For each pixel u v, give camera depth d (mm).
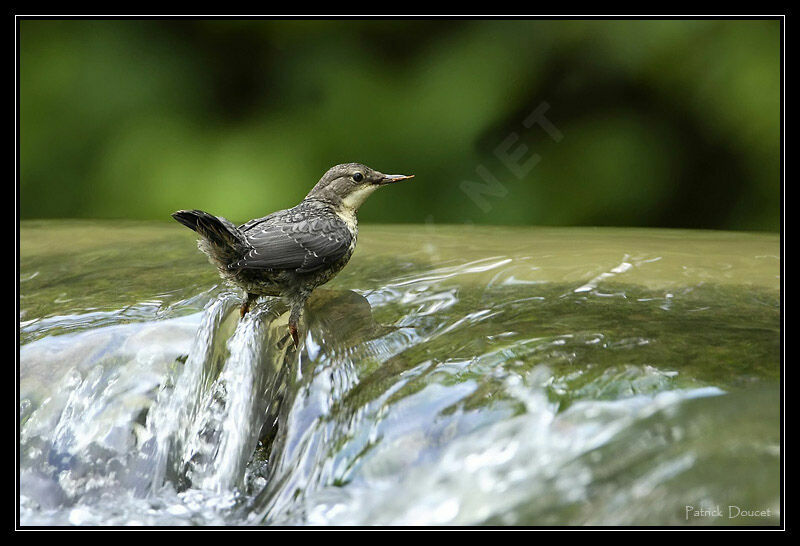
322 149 13555
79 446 5910
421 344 5684
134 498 5629
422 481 4414
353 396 5199
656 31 12953
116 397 6121
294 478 4992
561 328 5574
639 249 8484
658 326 5504
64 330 6641
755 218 13078
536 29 13359
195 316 6797
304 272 6934
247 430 5820
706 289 6598
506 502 4117
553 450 4258
